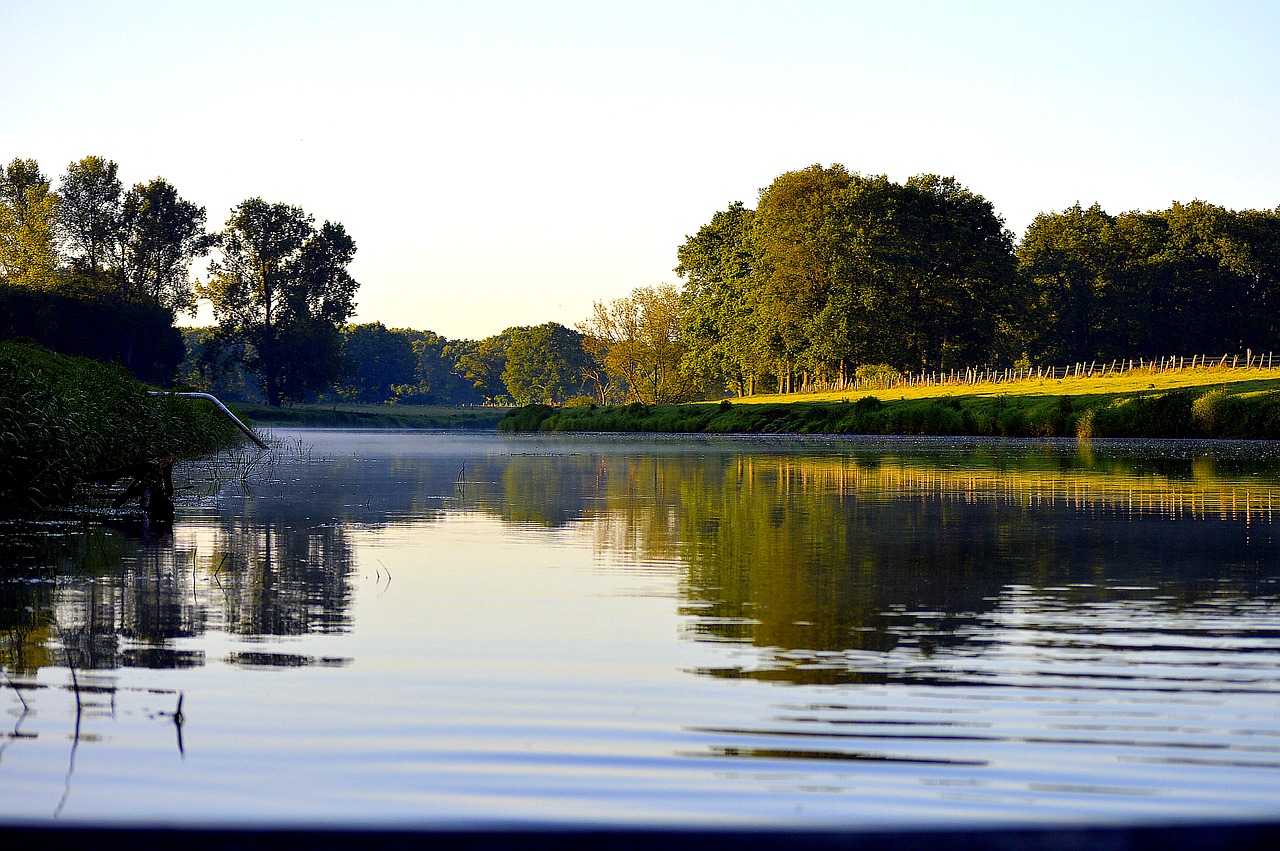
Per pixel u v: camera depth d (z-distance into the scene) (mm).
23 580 12258
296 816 5656
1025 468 34438
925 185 109625
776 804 5770
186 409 33875
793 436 73938
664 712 7184
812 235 99625
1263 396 61781
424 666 8344
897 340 98938
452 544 15602
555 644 9102
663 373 153250
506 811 5699
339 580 12336
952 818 5609
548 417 107125
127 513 19594
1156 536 16484
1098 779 6086
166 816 5664
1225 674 8172
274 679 7953
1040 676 8094
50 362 28250
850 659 8609
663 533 17047
